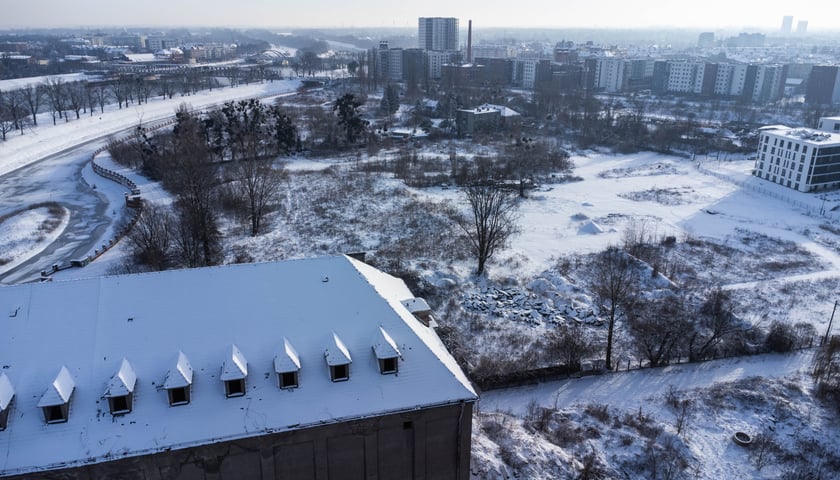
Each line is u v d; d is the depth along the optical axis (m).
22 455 28.66
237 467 32.00
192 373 32.06
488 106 179.38
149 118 194.88
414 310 41.44
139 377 31.55
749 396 51.47
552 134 175.25
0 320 32.03
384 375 34.19
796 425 48.16
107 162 134.75
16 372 30.47
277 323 34.66
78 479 29.45
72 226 95.69
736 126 196.62
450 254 80.75
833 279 78.19
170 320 33.66
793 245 90.75
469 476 36.84
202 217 74.88
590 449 44.19
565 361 55.72
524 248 86.75
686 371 56.00
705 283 75.69
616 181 128.38
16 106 178.25
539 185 122.00
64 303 33.25
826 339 62.06
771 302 71.06
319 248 80.38
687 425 47.88
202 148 103.44
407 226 90.19
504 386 52.41
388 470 34.91
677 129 179.62
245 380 32.38
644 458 43.59
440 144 156.12
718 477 42.31
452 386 34.62
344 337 34.84
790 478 42.31
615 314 65.75
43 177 125.88
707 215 105.50
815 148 116.88
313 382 33.28
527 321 64.81
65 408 29.81
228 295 35.25
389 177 118.69
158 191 108.94
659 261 82.19
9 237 87.81
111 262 77.25
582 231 94.94
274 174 108.75
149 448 29.83
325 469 33.69
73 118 181.75
